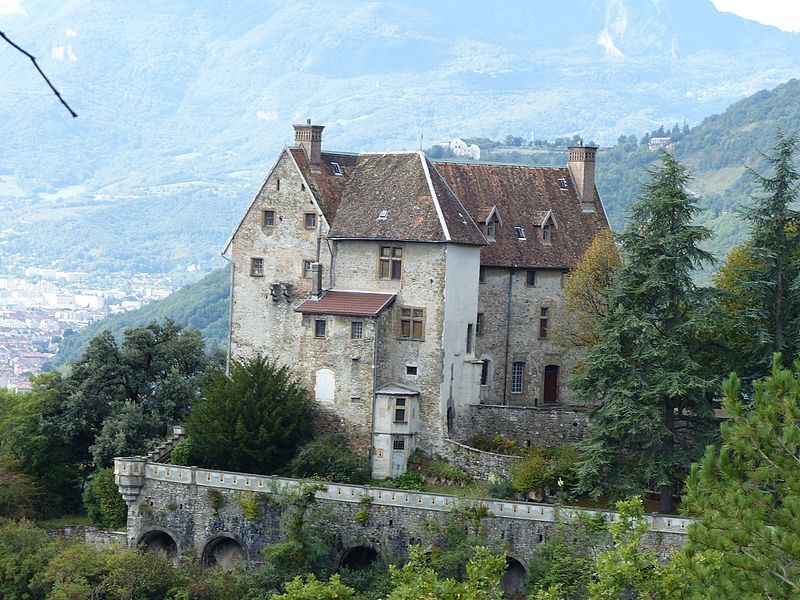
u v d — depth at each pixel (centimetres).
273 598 8100
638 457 9681
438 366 10762
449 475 10400
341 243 11169
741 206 10131
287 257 11406
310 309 10938
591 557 8969
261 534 9919
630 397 9469
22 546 9969
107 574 9556
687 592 6569
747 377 9706
